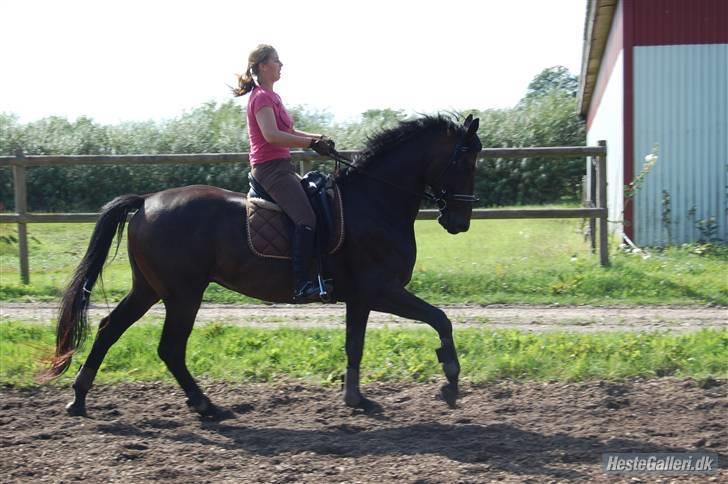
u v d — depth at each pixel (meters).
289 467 5.13
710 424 5.94
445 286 11.38
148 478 4.97
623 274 11.48
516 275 11.70
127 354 7.88
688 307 10.32
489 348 7.86
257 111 6.03
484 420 6.21
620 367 7.27
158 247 6.11
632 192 13.99
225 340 8.28
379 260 6.23
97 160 12.07
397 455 5.36
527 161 26.05
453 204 6.35
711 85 14.27
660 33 14.33
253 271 6.16
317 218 6.18
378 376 7.29
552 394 6.80
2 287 11.60
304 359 7.70
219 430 6.02
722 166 14.30
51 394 7.00
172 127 25.73
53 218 12.16
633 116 14.47
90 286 6.15
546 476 4.96
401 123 6.41
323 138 6.21
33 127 26.30
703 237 14.30
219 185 24.73
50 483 4.90
